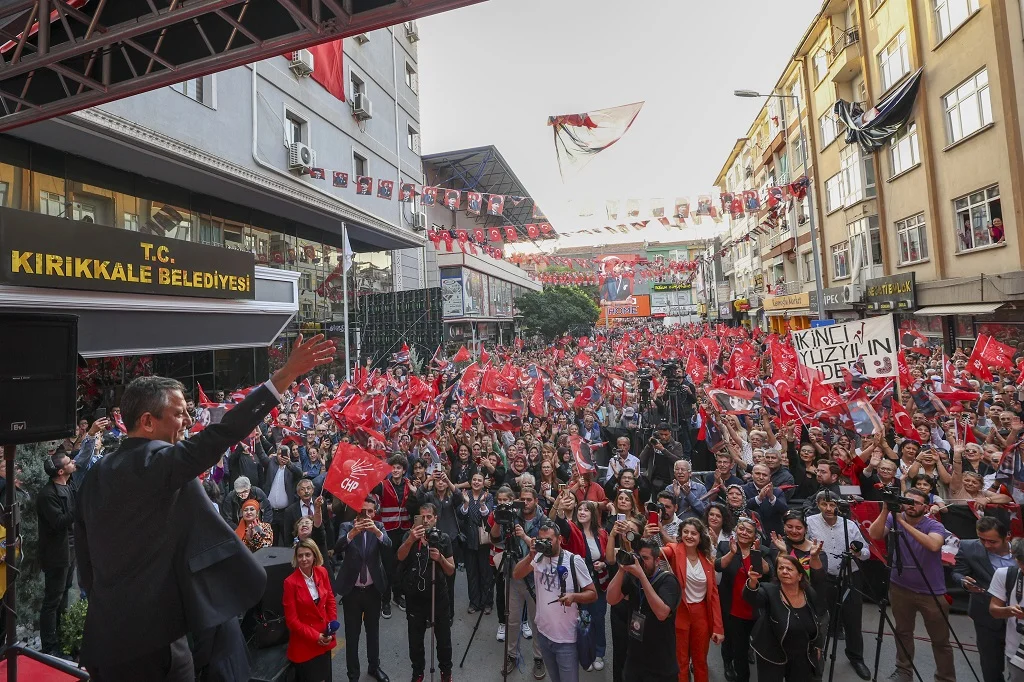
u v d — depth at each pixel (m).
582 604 4.98
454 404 12.04
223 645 3.84
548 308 46.91
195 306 13.95
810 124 28.31
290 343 21.31
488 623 6.96
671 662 4.41
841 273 26.20
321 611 5.00
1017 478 6.77
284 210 20.05
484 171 41.38
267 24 5.78
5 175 12.23
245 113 16.94
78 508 2.03
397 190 27.06
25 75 6.94
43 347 2.83
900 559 5.23
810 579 4.85
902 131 20.25
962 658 5.73
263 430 10.72
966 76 16.38
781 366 11.16
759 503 6.54
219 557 1.92
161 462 1.85
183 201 16.83
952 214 17.59
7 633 2.93
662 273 49.16
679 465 7.07
